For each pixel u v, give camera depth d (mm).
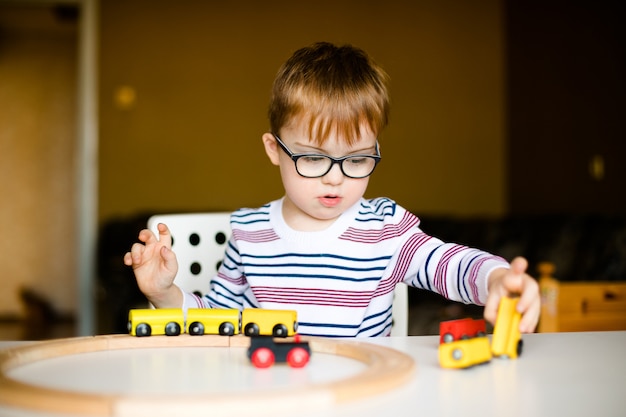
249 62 5461
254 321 752
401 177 5535
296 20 5492
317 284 1075
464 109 5555
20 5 5426
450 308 3525
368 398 513
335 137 936
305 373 598
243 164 5457
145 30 5391
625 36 3943
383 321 1104
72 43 7145
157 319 744
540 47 4945
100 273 4871
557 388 561
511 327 684
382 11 5527
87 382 563
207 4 5434
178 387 547
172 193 5418
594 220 3867
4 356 615
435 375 604
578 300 2254
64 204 7137
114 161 5379
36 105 7121
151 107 5406
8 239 7070
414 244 1082
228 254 1162
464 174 5543
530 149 5125
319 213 979
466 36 5555
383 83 1009
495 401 517
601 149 4215
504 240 4207
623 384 574
